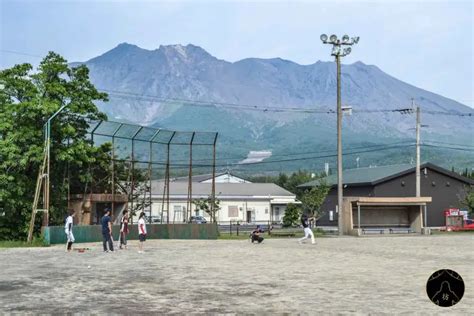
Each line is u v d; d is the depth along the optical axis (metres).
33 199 39.03
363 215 51.03
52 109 37.78
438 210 66.00
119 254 27.66
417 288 15.26
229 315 11.70
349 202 48.69
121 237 31.88
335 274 18.52
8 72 39.47
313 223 59.78
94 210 42.88
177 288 15.52
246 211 79.94
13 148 37.19
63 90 39.66
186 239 42.72
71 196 41.50
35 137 38.31
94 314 11.93
